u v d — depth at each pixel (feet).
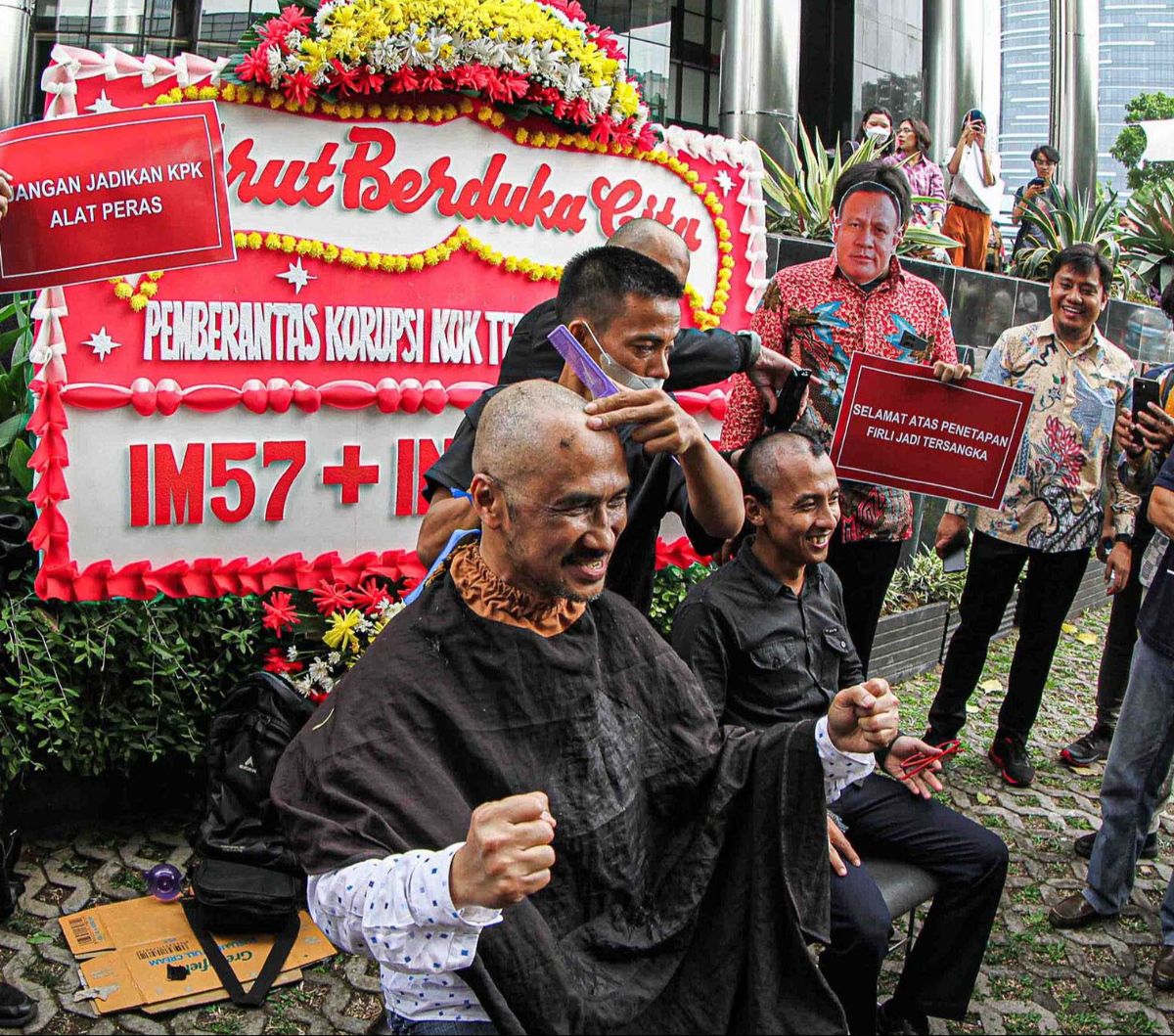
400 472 13.38
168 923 11.69
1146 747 12.80
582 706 6.86
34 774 12.98
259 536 12.85
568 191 14.14
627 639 7.33
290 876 11.64
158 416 12.23
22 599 12.30
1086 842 14.92
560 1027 6.47
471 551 6.95
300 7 12.84
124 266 11.41
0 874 11.47
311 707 12.06
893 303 14.32
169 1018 10.62
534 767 6.73
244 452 12.64
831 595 11.17
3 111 20.85
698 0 40.45
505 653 6.70
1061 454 15.84
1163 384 14.98
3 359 13.56
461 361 13.67
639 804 7.16
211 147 11.53
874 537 14.21
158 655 12.60
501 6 13.06
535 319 9.50
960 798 16.30
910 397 12.89
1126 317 33.30
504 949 6.30
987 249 30.53
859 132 42.42
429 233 13.33
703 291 15.43
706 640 10.30
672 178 14.93
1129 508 16.28
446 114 13.16
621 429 8.51
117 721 12.62
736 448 13.41
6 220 11.06
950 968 10.55
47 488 11.80
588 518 6.56
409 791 6.38
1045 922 13.42
